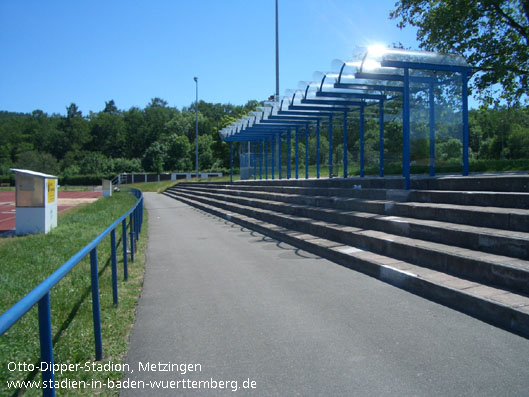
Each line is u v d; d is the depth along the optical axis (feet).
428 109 31.48
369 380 10.36
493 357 11.25
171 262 26.17
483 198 21.18
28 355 11.55
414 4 59.82
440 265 18.03
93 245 11.60
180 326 14.66
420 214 23.59
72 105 413.59
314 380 10.48
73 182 245.86
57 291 18.02
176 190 126.31
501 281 15.10
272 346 12.66
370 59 29.94
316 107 43.42
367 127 43.52
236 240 34.19
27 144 332.39
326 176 54.39
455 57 28.55
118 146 370.73
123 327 14.43
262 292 18.56
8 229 46.80
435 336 12.80
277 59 68.28
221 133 71.92
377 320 14.42
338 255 23.73
